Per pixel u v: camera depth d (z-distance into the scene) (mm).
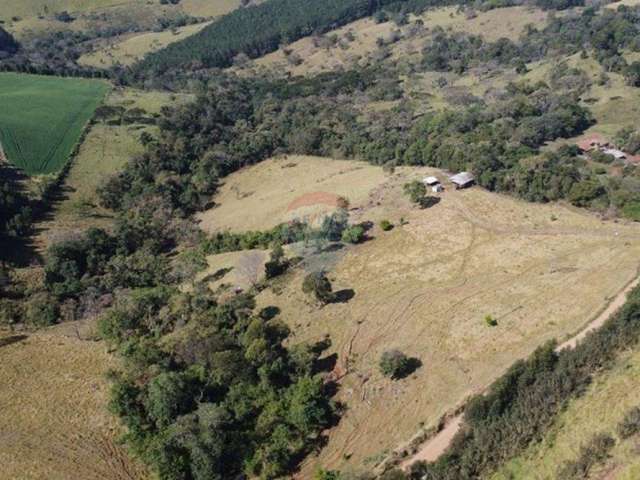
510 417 49625
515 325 64875
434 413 56188
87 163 130250
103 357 68625
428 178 100125
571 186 89875
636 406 47062
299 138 139250
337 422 57281
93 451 55094
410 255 81250
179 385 58094
